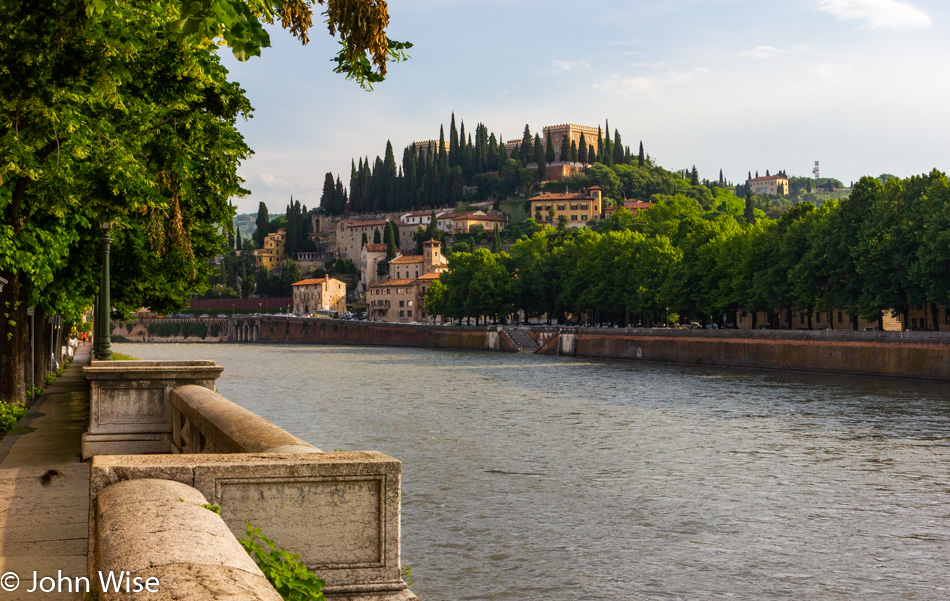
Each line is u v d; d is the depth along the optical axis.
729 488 39.50
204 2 9.20
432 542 30.73
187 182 25.88
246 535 7.50
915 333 92.19
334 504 7.72
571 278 167.88
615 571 27.83
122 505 5.96
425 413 67.94
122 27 15.27
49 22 13.96
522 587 26.38
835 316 136.62
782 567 28.48
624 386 90.62
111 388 20.45
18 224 24.78
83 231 32.47
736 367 116.44
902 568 28.56
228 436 11.43
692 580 27.23
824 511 35.47
